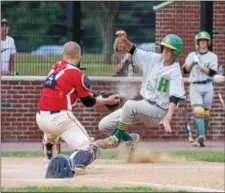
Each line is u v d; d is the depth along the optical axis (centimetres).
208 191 2177
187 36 4728
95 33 4516
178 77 2895
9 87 4397
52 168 2473
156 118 2939
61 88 2547
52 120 2555
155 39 4656
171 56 2906
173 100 2864
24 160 3238
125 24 4594
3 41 4366
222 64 4672
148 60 2947
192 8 4725
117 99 2667
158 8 4672
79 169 2558
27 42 4506
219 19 4653
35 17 4516
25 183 2302
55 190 2083
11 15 4522
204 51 4103
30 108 4422
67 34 4503
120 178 2459
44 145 2734
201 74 4106
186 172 2659
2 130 4403
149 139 4481
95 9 4528
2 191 2089
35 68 4488
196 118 4128
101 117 4428
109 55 4484
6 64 4394
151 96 2931
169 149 3894
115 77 4375
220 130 4575
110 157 3300
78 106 4412
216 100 4556
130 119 2945
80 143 2572
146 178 2470
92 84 4372
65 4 4497
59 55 4497
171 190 2148
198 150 3884
